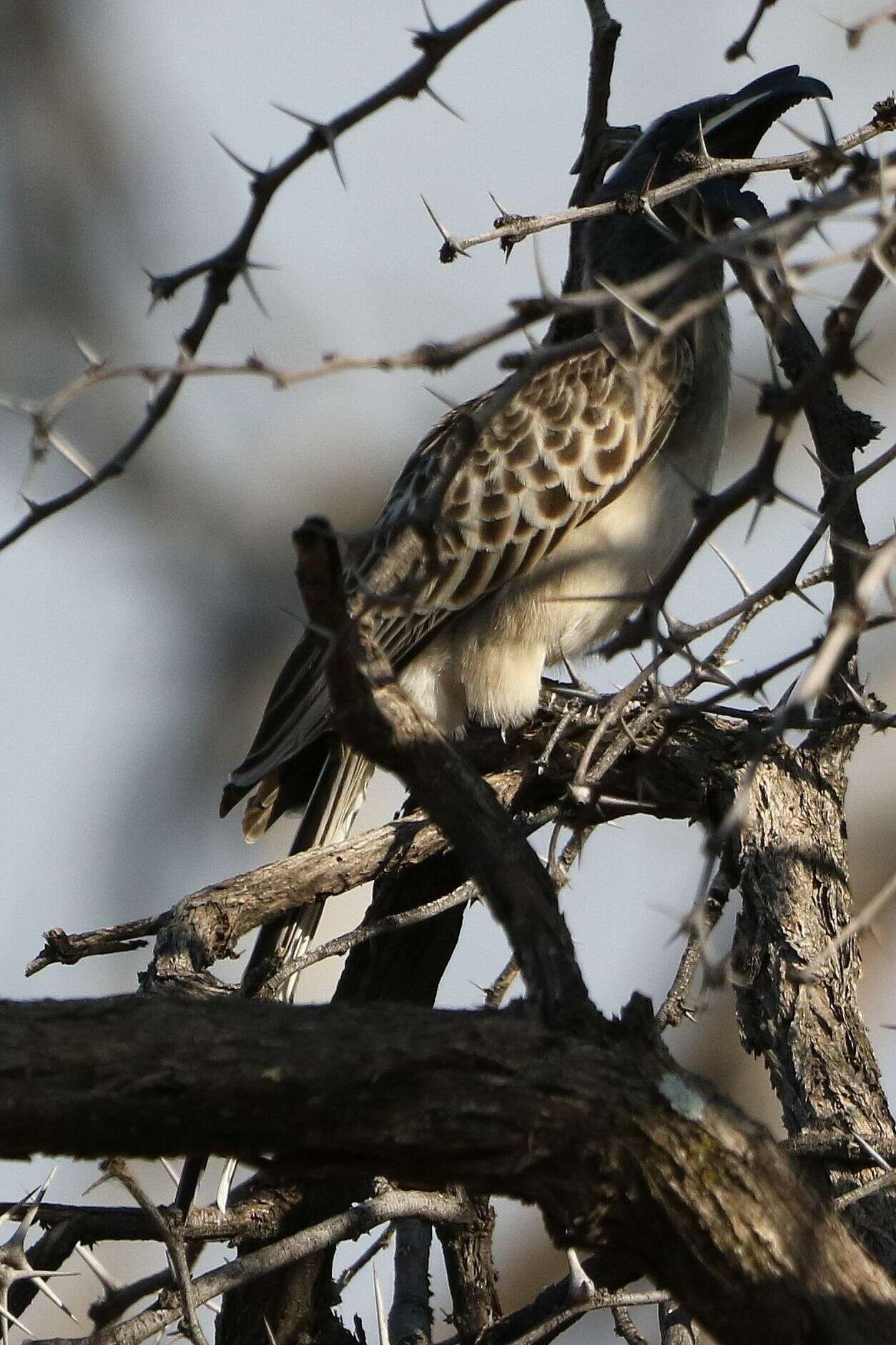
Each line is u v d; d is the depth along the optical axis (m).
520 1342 6.87
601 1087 4.49
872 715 6.85
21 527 4.25
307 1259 8.21
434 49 4.68
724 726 8.93
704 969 4.20
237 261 4.62
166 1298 6.76
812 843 8.18
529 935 4.71
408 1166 4.52
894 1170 6.43
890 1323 4.44
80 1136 4.47
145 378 3.94
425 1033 4.54
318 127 4.64
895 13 4.41
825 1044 7.43
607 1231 4.53
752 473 4.35
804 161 6.39
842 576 7.37
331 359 3.97
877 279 4.02
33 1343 6.72
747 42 5.71
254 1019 4.55
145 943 8.05
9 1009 4.57
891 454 5.58
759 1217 4.46
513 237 6.63
